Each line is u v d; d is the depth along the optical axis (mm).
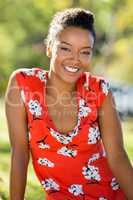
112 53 27406
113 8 21516
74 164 4324
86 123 4367
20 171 4348
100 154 4402
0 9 17312
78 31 4258
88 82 4449
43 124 4312
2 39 17719
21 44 18875
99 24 23406
